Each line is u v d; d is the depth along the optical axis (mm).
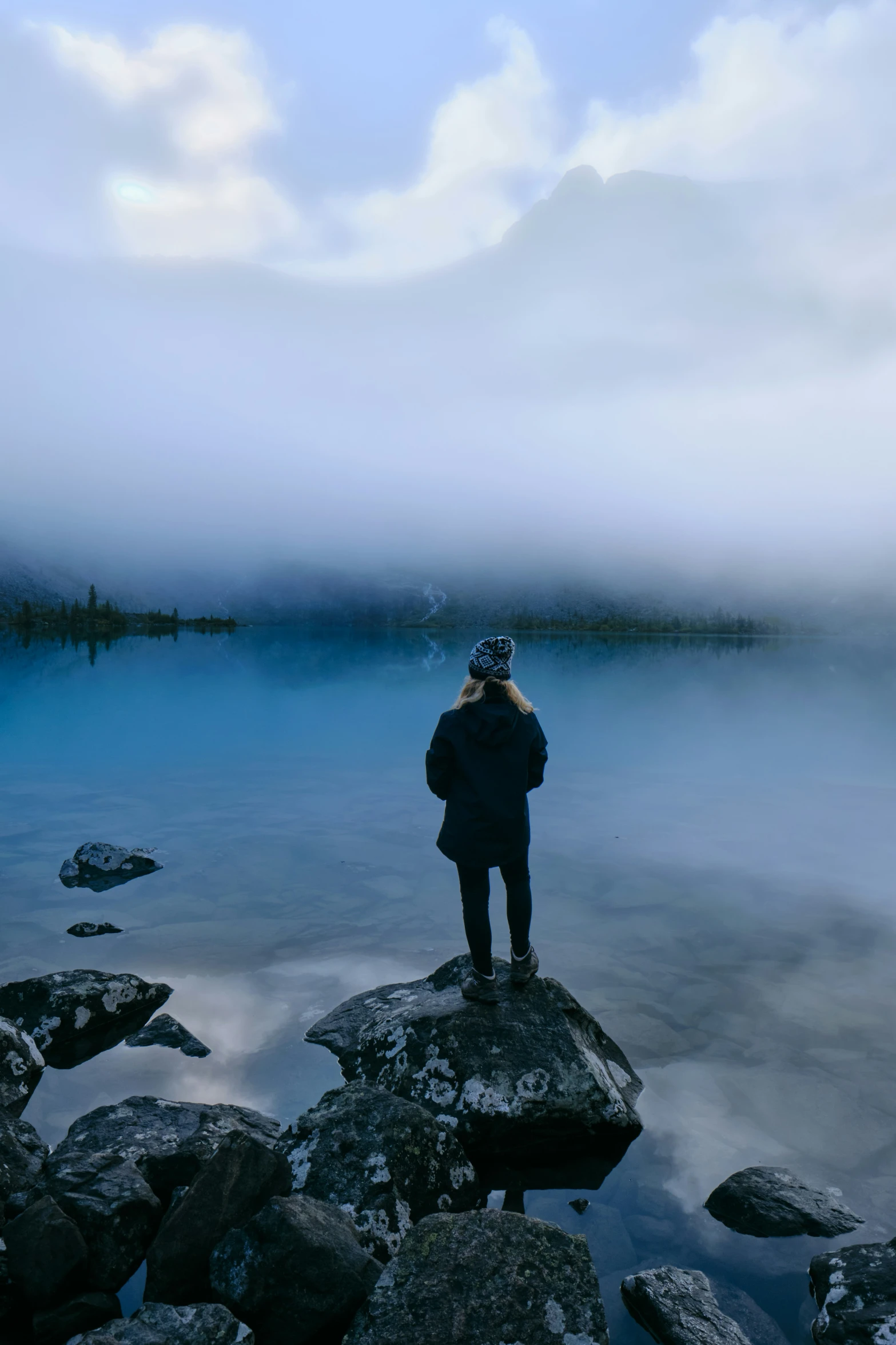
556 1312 2166
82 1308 2266
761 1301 2416
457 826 3625
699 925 5648
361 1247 2469
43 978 4270
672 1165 3104
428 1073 3484
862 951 5141
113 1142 3006
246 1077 3693
